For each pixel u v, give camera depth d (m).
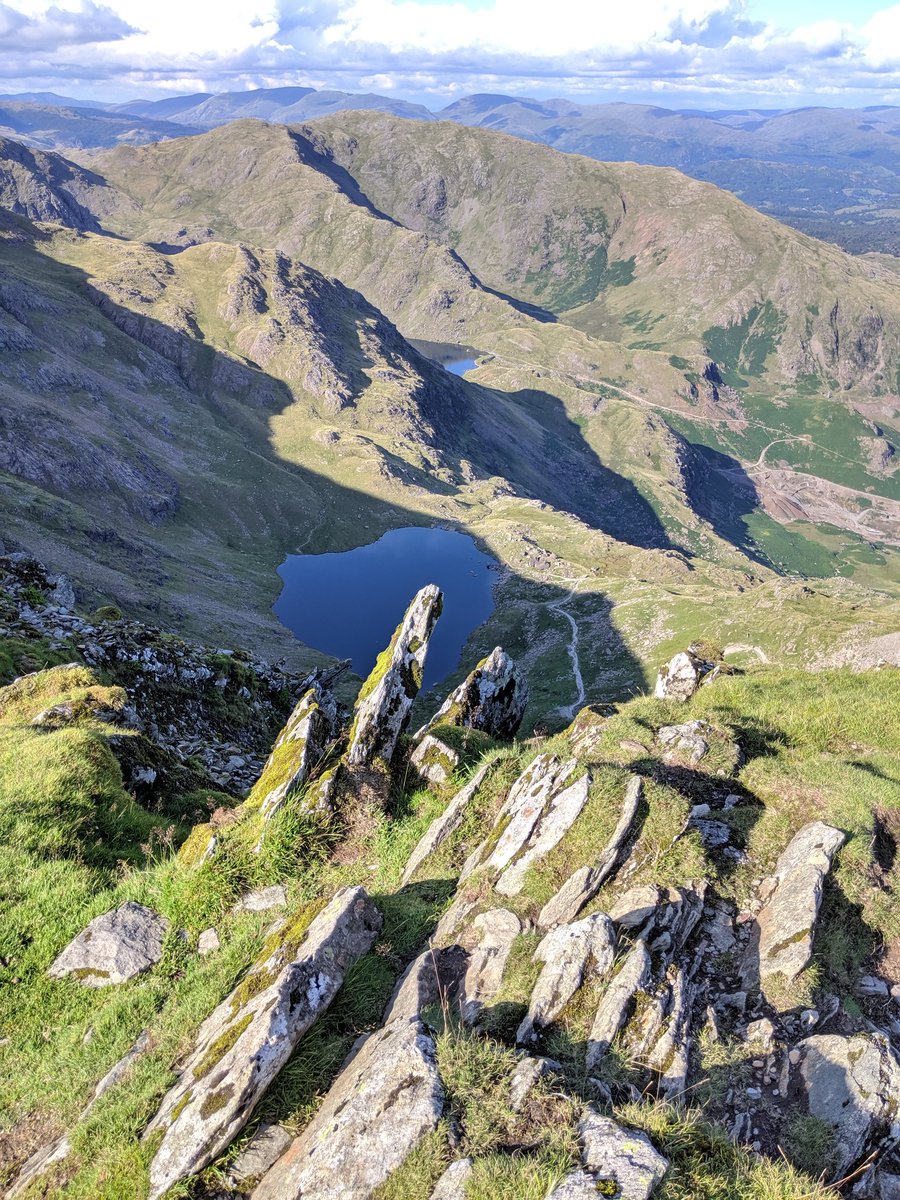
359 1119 8.11
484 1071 8.64
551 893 12.05
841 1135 8.79
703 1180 7.78
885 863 13.72
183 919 13.95
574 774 13.77
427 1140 7.85
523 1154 7.75
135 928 13.80
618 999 9.81
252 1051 9.02
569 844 12.60
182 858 15.49
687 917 11.80
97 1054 11.49
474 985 10.55
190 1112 8.91
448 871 14.08
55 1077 11.29
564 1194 7.01
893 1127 8.77
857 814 14.32
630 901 11.49
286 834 15.09
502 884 12.48
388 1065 8.55
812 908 11.80
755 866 13.45
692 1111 8.63
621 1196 6.98
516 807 14.00
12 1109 11.05
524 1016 9.95
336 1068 9.58
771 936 11.69
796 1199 7.81
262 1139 8.89
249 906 14.09
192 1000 11.71
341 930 11.34
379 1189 7.58
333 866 15.20
